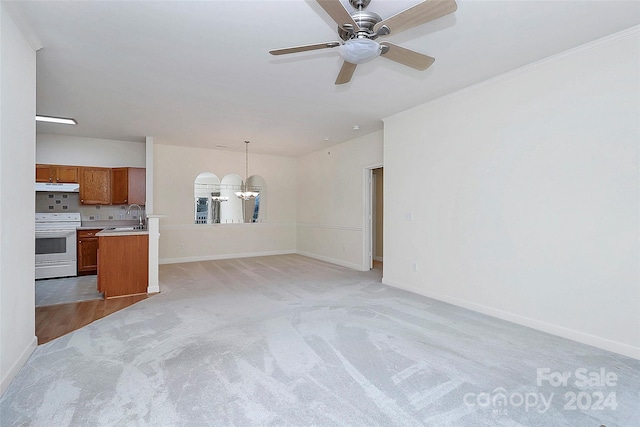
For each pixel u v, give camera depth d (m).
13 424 1.77
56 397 2.03
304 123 5.23
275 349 2.71
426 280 4.32
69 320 3.43
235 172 7.84
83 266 5.72
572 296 2.91
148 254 4.57
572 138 2.90
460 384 2.19
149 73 3.33
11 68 2.21
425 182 4.31
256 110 4.55
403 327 3.21
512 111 3.34
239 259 7.62
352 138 6.36
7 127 2.15
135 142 6.54
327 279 5.42
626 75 2.59
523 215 3.26
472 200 3.73
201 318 3.48
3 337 2.09
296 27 2.51
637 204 2.55
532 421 1.82
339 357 2.57
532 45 2.80
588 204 2.81
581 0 2.18
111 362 2.48
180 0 2.17
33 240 2.61
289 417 1.85
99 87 3.69
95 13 2.31
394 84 3.64
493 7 2.26
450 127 3.96
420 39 2.69
